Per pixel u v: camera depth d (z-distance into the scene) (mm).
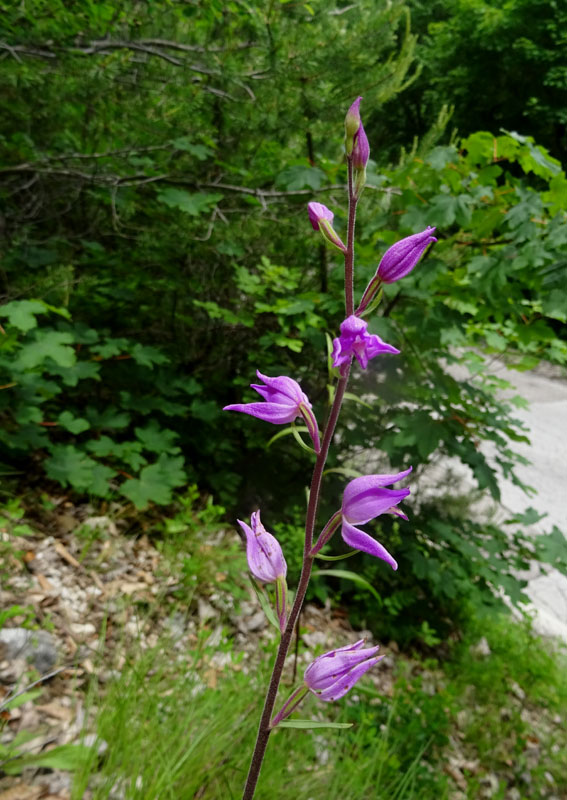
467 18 15367
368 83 3828
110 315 4602
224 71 3568
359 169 1262
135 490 3586
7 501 3398
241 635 3385
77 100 3371
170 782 1962
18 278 3578
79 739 2230
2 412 3566
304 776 2355
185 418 4520
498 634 4578
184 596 3369
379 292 1289
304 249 4336
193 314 4727
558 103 14789
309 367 4570
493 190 3547
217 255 4293
